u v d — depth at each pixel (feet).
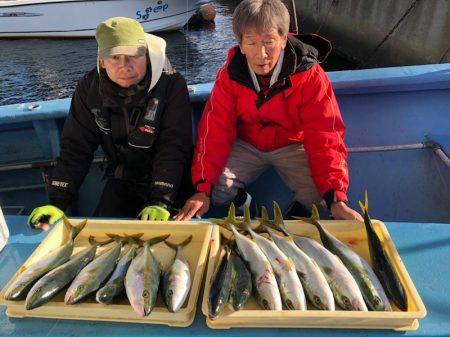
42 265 5.04
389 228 5.86
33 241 6.00
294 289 4.50
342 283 4.57
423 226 5.86
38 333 4.44
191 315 4.51
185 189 8.32
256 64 6.71
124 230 5.82
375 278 4.75
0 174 9.34
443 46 27.35
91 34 40.65
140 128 7.20
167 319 4.44
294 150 8.25
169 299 4.42
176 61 37.83
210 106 7.86
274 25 6.28
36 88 32.73
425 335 4.18
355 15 39.32
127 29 6.46
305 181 8.13
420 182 8.98
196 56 38.88
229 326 4.39
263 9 6.23
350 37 40.50
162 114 7.38
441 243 5.50
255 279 4.69
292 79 7.14
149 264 4.87
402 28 32.01
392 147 9.02
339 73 9.33
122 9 39.60
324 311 4.20
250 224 5.74
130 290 4.54
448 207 8.66
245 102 7.68
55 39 40.96
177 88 7.44
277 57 6.77
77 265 5.08
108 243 5.68
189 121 7.57
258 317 4.24
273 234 5.49
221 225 5.71
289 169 8.32
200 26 47.29
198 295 4.76
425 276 4.99
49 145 9.10
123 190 8.14
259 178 9.48
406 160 9.15
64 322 4.56
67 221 5.81
